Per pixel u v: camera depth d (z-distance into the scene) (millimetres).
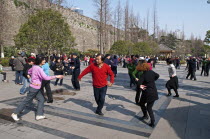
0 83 9516
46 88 5887
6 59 19062
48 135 3756
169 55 37719
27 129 4027
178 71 18344
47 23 17641
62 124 4309
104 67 4750
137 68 4324
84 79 11289
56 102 6055
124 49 29844
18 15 26594
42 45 17344
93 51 36875
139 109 5457
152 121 4137
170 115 4945
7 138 3619
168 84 7008
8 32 23484
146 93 4188
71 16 35969
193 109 5473
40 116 4574
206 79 12062
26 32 17406
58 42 17969
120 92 7758
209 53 54875
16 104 5781
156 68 21719
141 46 33312
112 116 4840
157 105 5867
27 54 18625
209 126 4219
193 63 11531
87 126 4207
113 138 3641
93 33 42906
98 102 4883
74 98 6602
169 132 3904
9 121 4441
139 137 3684
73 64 7812
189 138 3643
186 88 8781
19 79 9992
